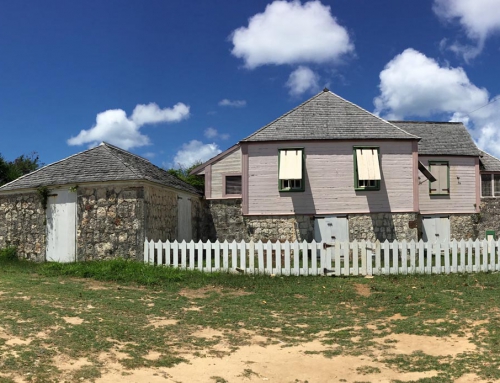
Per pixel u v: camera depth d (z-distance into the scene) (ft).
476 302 38.40
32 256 62.18
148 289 44.27
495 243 53.42
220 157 84.33
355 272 51.62
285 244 51.67
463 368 24.14
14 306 33.50
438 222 89.71
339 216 74.33
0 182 117.19
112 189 58.59
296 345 28.55
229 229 83.61
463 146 92.48
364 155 74.18
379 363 25.40
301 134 75.05
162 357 25.48
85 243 58.95
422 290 43.62
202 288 45.34
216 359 25.73
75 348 25.61
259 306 38.75
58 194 60.95
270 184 75.15
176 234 70.33
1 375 21.13
